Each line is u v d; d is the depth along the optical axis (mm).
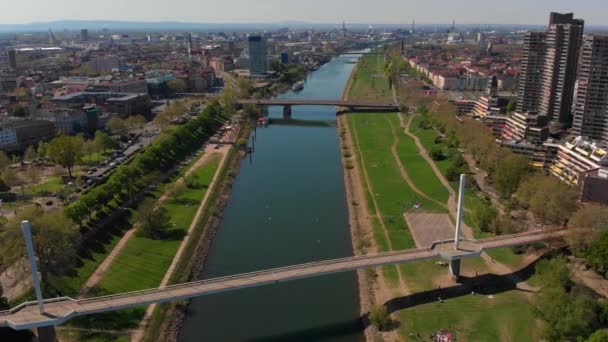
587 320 185125
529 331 192500
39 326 177500
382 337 198500
